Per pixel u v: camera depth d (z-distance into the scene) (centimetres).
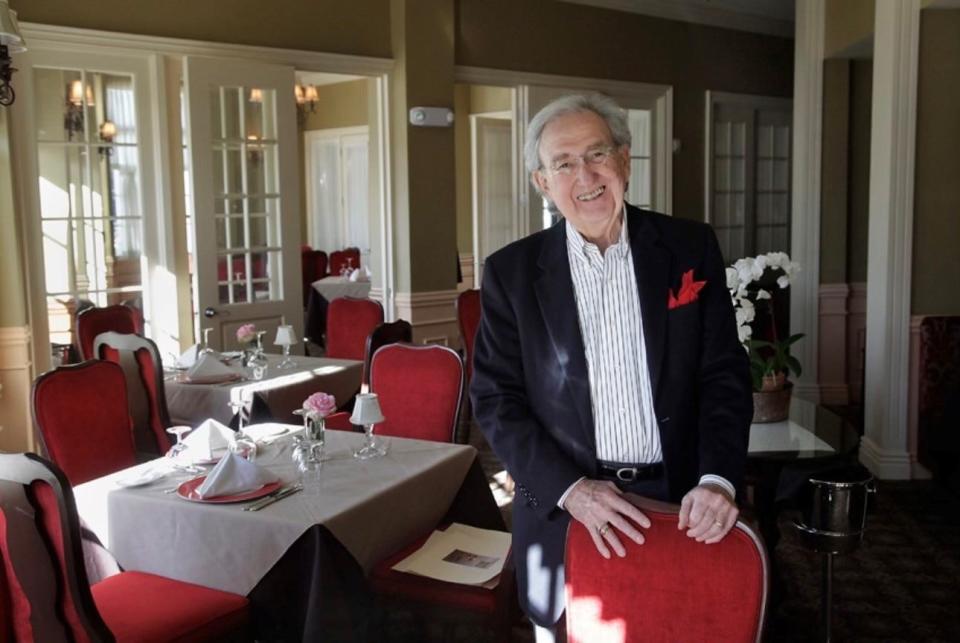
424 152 675
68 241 534
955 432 440
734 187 898
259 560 239
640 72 805
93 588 248
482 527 310
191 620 231
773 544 287
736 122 894
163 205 566
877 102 508
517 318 187
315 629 228
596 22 771
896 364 501
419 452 303
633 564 160
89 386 343
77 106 529
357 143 1105
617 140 179
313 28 621
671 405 179
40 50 510
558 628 186
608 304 181
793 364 304
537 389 185
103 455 344
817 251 682
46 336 523
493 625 250
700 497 158
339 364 477
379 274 696
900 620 331
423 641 296
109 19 533
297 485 265
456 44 689
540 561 183
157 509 252
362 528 250
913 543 409
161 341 573
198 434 292
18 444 504
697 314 181
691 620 157
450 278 702
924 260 497
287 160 610
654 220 187
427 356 374
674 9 819
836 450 267
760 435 286
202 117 565
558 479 171
